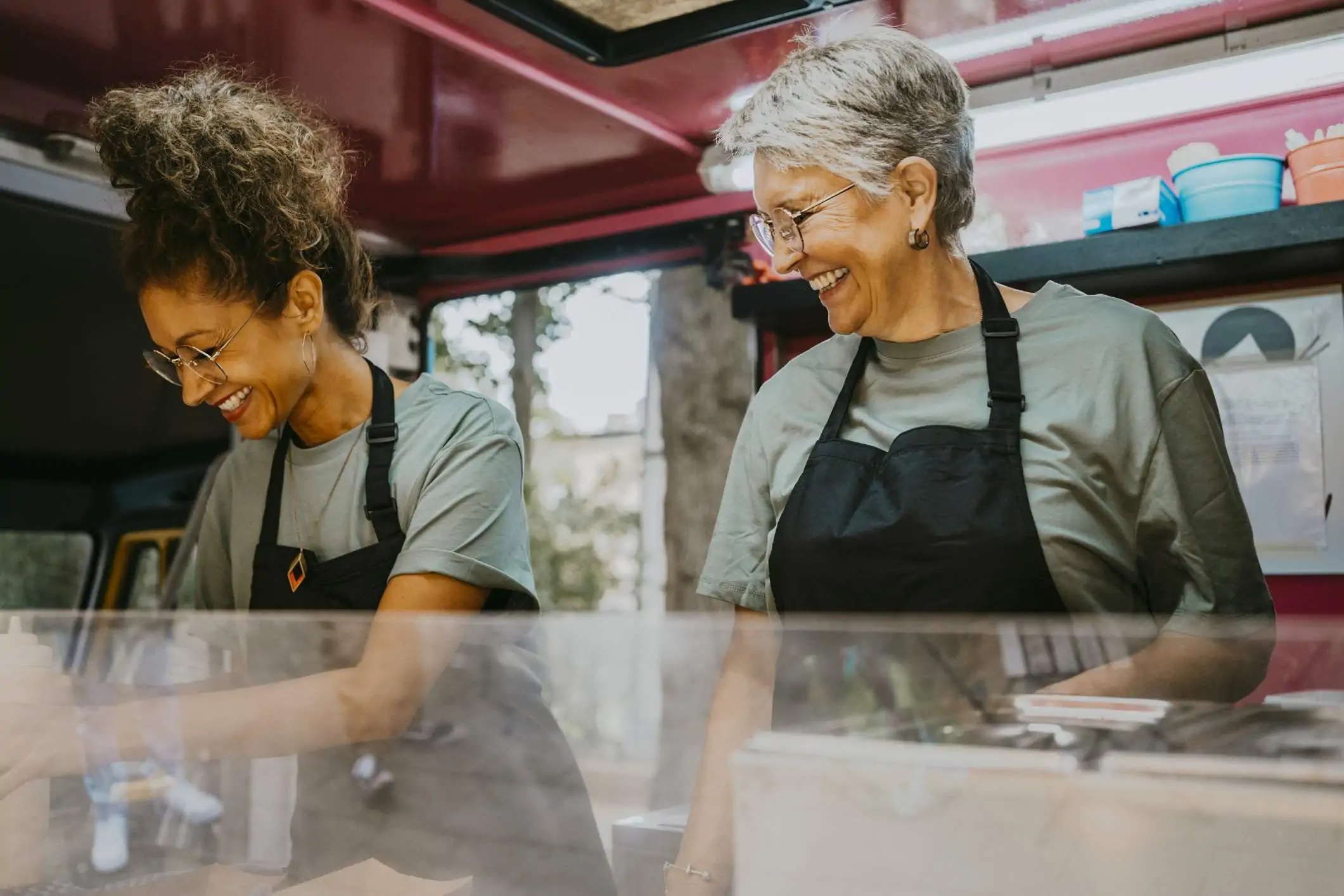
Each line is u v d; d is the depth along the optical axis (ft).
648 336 14.32
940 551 4.10
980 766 2.06
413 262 10.97
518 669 2.66
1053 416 4.20
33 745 3.08
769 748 2.26
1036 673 2.32
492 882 2.60
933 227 4.44
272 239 4.61
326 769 2.88
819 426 4.74
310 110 6.10
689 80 8.20
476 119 8.73
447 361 18.24
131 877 3.02
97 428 9.09
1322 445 7.64
